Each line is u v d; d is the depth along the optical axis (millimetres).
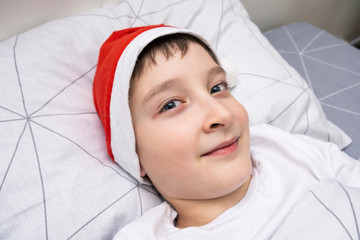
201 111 515
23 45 643
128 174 638
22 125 554
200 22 869
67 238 499
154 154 540
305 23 1324
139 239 522
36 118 573
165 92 518
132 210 586
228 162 531
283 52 1161
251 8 1281
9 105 562
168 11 843
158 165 549
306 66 1096
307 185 609
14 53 622
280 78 824
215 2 904
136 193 608
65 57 663
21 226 484
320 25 1732
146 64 534
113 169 623
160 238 546
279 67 846
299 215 528
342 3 1698
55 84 629
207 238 547
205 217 601
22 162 523
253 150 726
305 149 691
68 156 571
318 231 487
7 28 729
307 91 841
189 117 515
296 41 1208
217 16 884
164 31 560
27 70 611
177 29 575
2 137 529
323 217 506
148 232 541
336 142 845
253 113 766
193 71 529
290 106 795
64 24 707
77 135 606
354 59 1116
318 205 530
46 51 646
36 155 539
